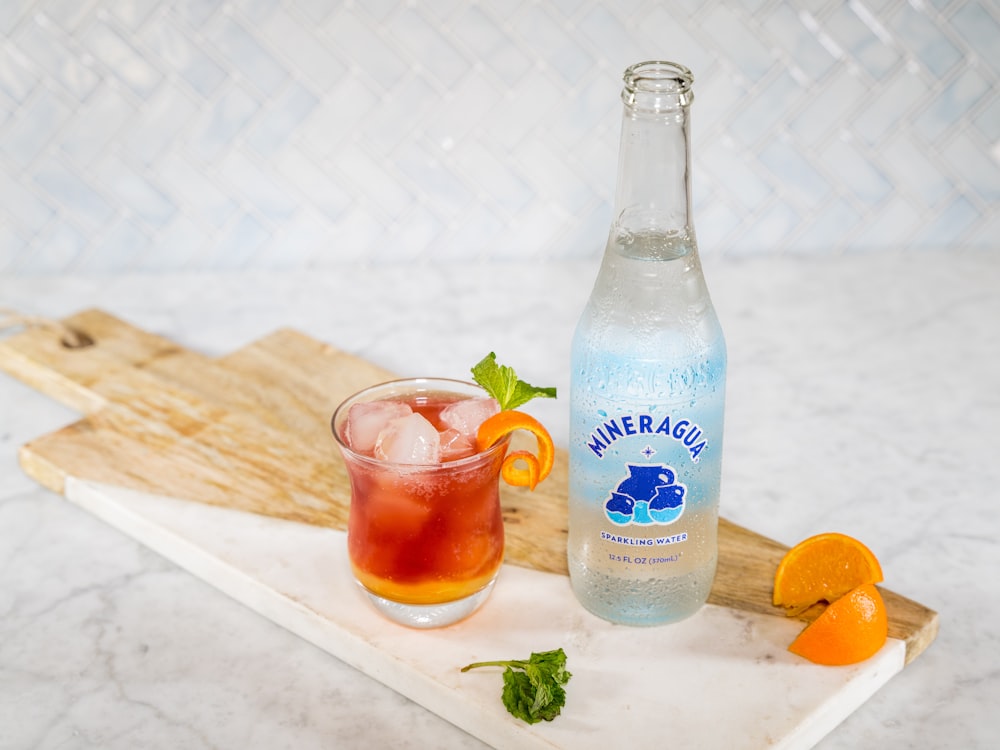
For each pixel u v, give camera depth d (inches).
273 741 25.1
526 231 42.2
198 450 32.4
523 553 29.1
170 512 30.2
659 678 25.6
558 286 41.3
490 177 41.4
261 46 39.7
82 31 39.4
